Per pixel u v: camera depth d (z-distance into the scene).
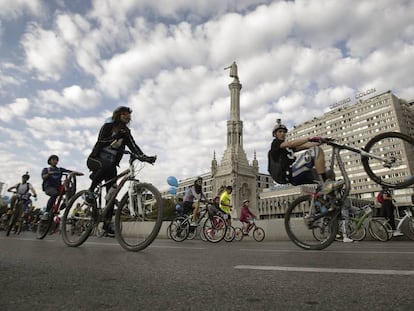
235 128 56.25
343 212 8.84
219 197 11.00
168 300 1.62
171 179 12.94
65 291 1.83
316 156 4.38
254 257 3.38
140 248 4.16
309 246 4.54
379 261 2.87
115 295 1.74
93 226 4.91
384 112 99.06
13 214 9.27
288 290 1.78
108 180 5.08
